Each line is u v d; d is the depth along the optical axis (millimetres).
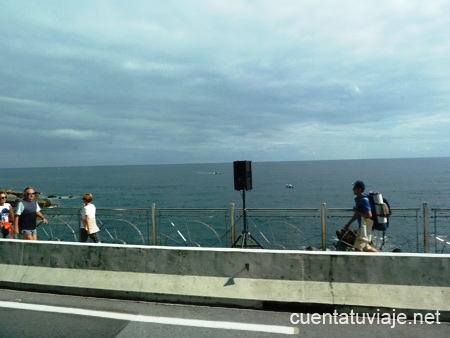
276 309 4359
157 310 4441
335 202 46969
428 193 57719
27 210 7977
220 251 4785
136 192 72688
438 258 4172
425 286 4137
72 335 3725
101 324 4016
